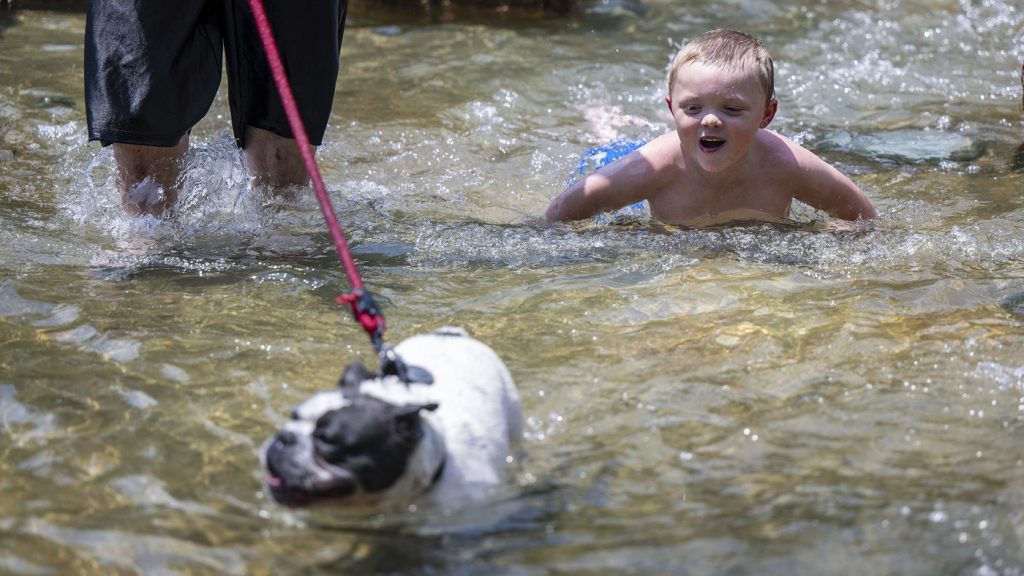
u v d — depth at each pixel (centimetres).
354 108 1393
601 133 1341
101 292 865
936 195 1134
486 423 605
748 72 987
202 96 980
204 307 841
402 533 556
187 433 655
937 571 529
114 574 524
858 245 990
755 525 568
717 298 870
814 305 855
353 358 761
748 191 1048
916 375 738
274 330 802
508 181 1190
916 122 1388
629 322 824
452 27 1748
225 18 984
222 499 589
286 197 1074
